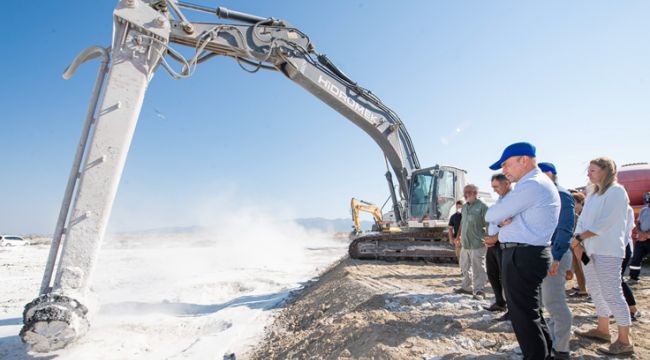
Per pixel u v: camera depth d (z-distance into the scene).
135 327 6.18
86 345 5.15
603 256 3.08
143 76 5.41
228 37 7.17
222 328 6.12
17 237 24.64
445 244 9.91
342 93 9.17
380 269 8.36
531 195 2.53
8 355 4.80
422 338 3.52
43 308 4.31
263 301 7.91
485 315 4.09
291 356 4.29
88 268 4.76
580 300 4.84
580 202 5.23
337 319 4.93
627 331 2.88
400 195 10.80
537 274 2.47
